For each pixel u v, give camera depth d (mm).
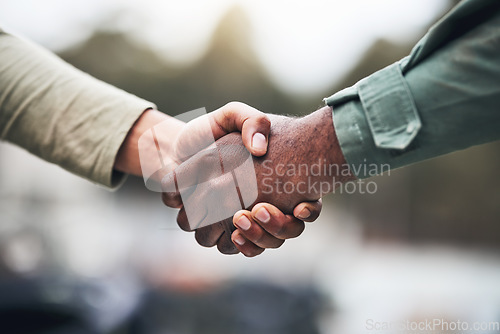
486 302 5156
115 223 6957
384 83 1250
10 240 4617
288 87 12172
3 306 3414
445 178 13234
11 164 8164
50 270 4113
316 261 5641
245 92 12094
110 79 11688
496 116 1162
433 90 1197
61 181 8406
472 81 1162
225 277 4746
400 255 11758
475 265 10297
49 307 3455
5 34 1678
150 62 11961
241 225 1429
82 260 4938
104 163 1568
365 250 11922
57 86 1612
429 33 1199
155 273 4758
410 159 1252
